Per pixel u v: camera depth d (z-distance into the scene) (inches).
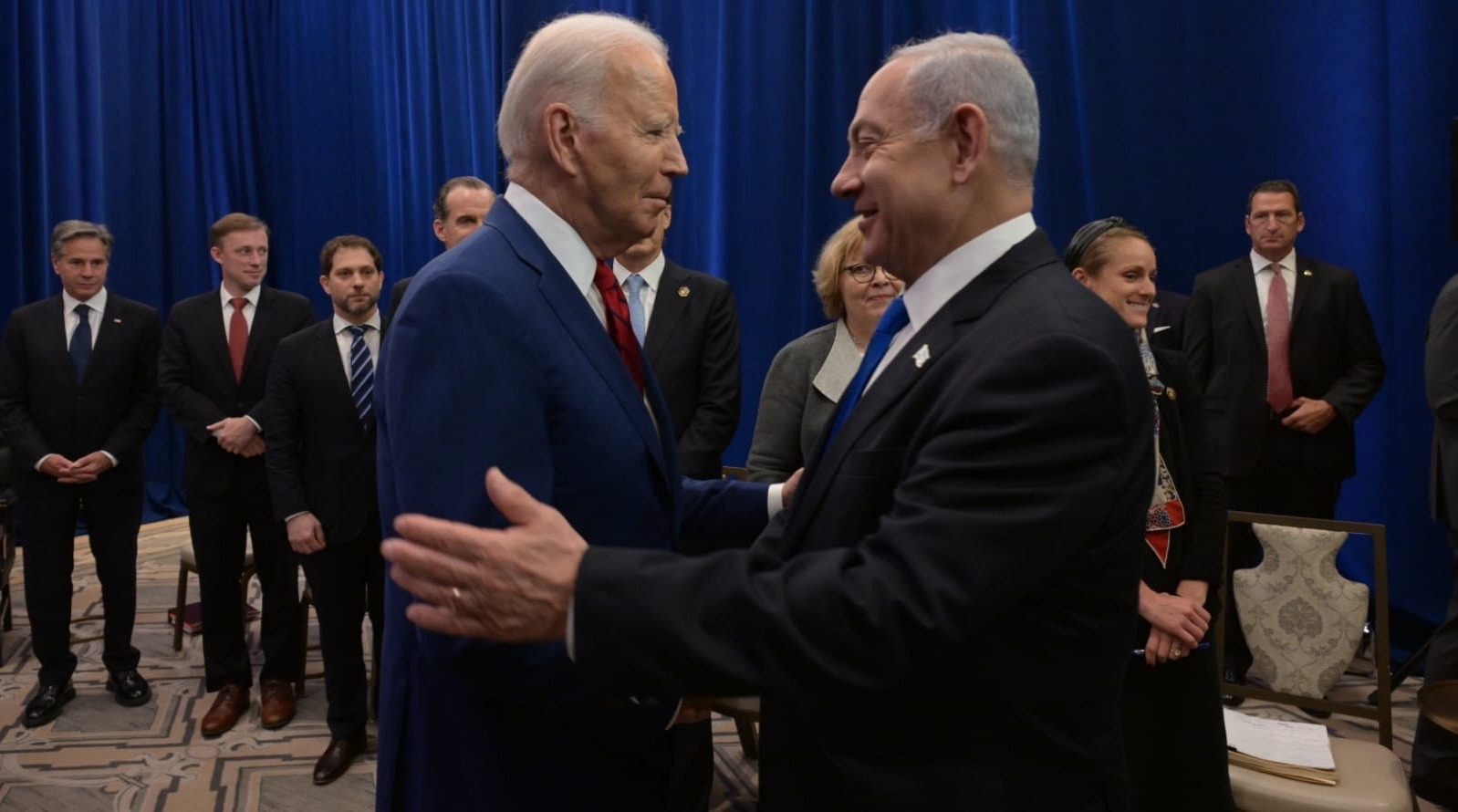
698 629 31.5
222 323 127.6
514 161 46.7
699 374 108.3
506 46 219.5
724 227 196.5
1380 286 144.9
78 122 241.9
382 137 253.8
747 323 195.6
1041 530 32.4
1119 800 39.4
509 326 40.2
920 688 37.1
